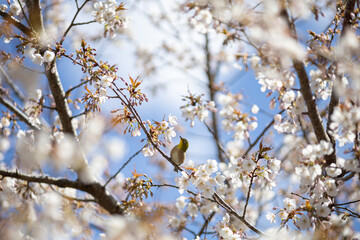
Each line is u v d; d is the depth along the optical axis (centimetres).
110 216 657
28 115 702
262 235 561
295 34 452
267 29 378
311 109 561
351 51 446
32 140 658
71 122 711
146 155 592
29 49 595
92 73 558
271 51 491
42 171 687
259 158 543
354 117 455
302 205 536
